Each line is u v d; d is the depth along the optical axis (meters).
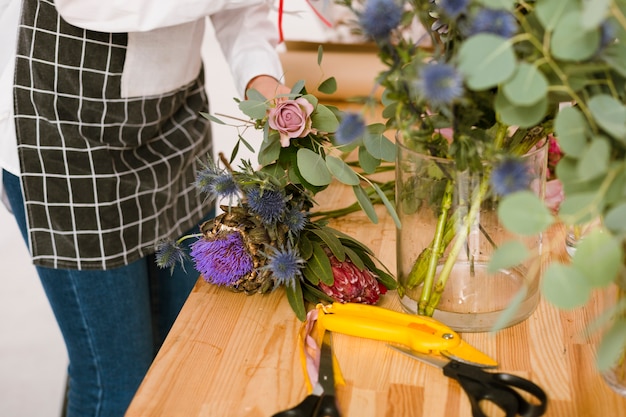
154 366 0.97
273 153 1.14
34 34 1.41
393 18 0.79
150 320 1.71
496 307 1.02
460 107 0.86
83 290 1.56
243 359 0.98
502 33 0.73
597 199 0.70
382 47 0.83
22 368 2.88
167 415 0.88
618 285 0.84
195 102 1.72
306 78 1.93
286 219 1.10
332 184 1.49
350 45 1.95
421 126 0.89
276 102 1.14
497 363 0.95
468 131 0.87
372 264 1.15
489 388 0.89
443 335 0.98
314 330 1.06
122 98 1.50
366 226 1.33
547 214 0.70
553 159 1.33
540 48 0.72
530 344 1.00
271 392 0.92
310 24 1.96
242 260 1.09
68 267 1.53
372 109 0.83
